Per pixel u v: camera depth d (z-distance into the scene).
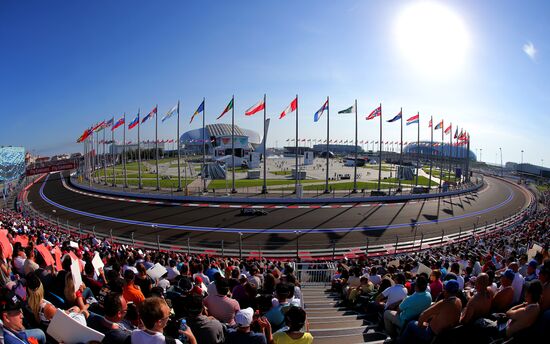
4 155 97.56
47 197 61.25
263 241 33.44
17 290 7.58
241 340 5.39
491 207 56.06
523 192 79.50
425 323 6.79
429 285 9.60
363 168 118.12
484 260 18.14
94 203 52.53
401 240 34.91
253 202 50.50
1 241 12.23
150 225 38.84
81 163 118.62
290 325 5.37
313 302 13.73
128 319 5.78
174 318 6.88
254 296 9.09
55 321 5.05
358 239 34.75
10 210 50.59
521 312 5.81
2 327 4.82
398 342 7.14
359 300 11.98
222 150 119.44
